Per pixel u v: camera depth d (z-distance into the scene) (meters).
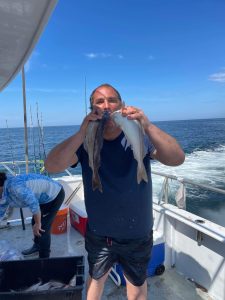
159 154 1.82
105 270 2.00
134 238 1.92
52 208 3.34
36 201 3.01
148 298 2.73
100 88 1.83
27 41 2.09
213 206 9.24
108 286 2.91
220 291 2.70
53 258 2.53
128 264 1.98
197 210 9.03
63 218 4.15
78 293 2.06
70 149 1.77
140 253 1.96
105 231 1.93
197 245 2.93
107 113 1.76
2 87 3.73
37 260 2.51
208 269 2.82
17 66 2.75
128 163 1.85
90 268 2.04
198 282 2.94
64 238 4.04
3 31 1.90
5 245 3.24
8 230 4.28
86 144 1.84
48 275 2.52
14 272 2.50
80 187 4.88
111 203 1.88
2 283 2.40
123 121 1.71
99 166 1.83
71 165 1.96
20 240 3.97
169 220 3.22
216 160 15.66
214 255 2.75
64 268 2.53
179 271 3.17
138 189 1.87
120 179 1.85
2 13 1.64
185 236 3.07
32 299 2.03
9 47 2.21
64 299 2.05
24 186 2.98
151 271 3.05
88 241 2.04
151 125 1.75
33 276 2.51
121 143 1.85
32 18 1.69
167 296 2.76
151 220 2.00
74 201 4.59
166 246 3.22
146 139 1.86
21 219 4.32
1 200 2.92
